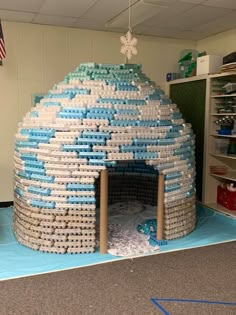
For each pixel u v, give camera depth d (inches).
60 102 136.0
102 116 131.3
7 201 202.4
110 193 200.2
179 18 184.1
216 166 196.4
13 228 157.9
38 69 200.4
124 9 170.1
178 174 146.3
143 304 98.8
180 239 150.8
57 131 130.8
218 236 155.9
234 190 183.2
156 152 137.4
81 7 167.5
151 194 195.3
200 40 233.1
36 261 126.1
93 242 133.3
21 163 140.0
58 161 129.1
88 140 128.6
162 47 227.6
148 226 156.3
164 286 109.2
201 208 194.7
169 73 227.8
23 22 193.6
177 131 146.5
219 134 186.7
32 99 200.8
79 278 114.0
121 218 173.5
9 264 123.4
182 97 216.8
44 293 104.3
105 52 213.8
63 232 132.3
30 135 137.9
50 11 174.1
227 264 126.1
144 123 136.3
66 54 205.0
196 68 204.1
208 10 170.4
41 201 133.3
